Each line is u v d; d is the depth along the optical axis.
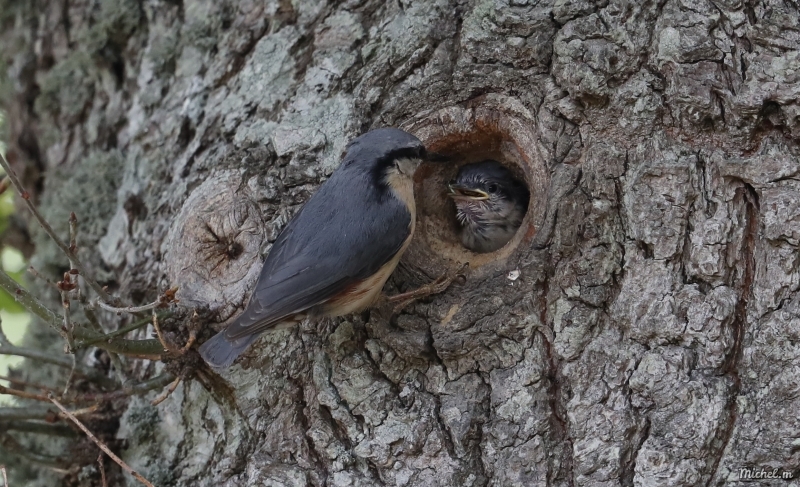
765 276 6.00
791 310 5.89
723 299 6.07
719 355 6.02
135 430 7.73
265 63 8.05
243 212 7.52
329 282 6.84
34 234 9.59
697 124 6.34
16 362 10.27
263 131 7.80
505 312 6.62
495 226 9.44
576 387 6.31
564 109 6.76
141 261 8.16
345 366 6.98
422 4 7.53
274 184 7.58
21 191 6.32
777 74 6.14
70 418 7.04
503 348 6.60
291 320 6.93
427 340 6.80
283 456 6.95
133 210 8.45
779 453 5.73
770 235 6.00
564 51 6.72
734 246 6.14
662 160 6.38
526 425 6.38
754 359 5.93
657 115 6.46
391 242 7.03
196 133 8.22
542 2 6.97
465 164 9.27
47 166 9.65
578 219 6.55
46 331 9.10
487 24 7.12
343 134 7.53
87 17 9.44
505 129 7.16
